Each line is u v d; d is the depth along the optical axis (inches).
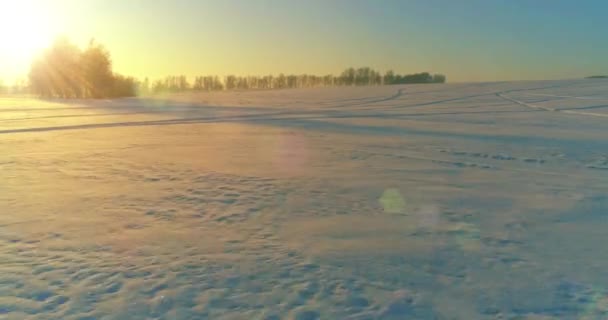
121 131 821.2
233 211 276.1
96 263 193.3
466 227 243.0
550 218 258.5
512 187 345.7
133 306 157.0
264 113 1326.3
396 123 969.5
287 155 519.2
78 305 157.8
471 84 2888.8
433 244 216.7
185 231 236.4
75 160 480.7
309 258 199.5
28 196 313.6
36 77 2736.2
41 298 162.9
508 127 869.2
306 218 261.7
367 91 2647.6
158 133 784.9
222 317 150.0
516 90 2222.0
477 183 361.7
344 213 272.2
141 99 2447.1
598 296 161.9
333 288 170.6
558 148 569.3
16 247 212.2
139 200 302.4
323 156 512.4
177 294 165.5
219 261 195.8
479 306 156.3
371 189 338.3
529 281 175.0
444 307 155.9
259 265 191.6
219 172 408.8
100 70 2659.9
